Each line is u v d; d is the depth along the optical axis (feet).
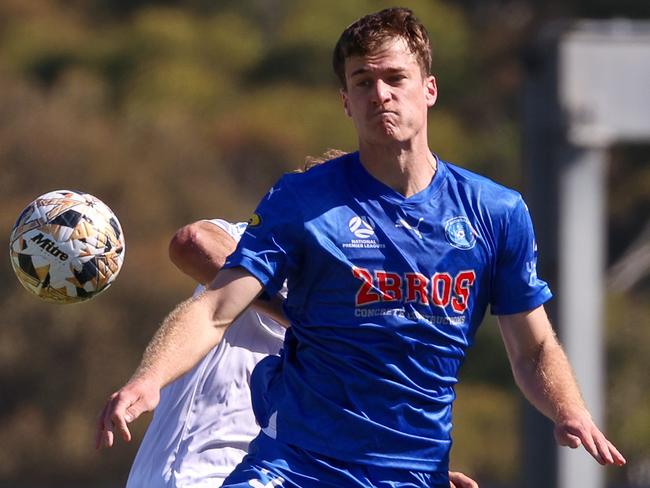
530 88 142.41
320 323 52.31
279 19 494.59
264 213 52.37
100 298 307.99
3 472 298.97
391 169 52.24
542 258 141.18
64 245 56.03
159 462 60.23
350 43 52.08
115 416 47.32
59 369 303.68
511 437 326.44
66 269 56.13
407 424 52.37
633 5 439.22
